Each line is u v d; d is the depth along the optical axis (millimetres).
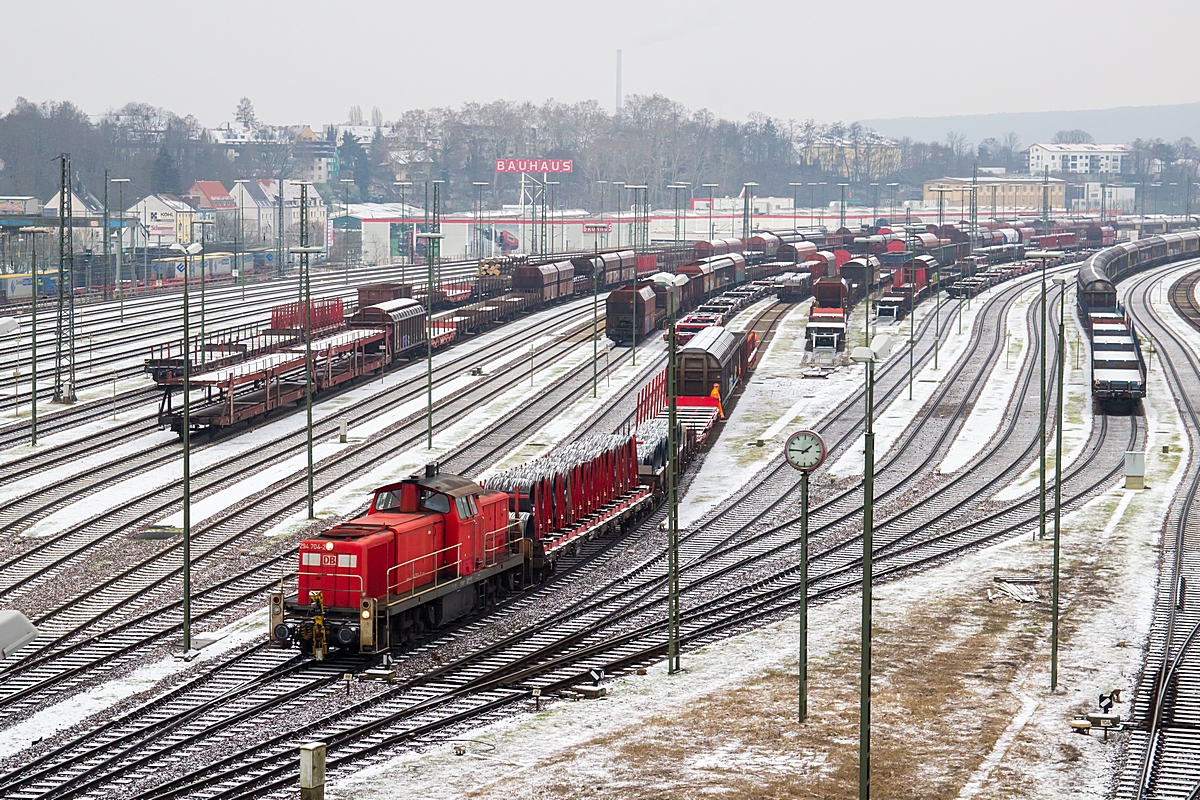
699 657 45250
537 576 54625
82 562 57594
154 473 75500
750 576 56844
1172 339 141000
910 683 42219
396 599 43688
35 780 33469
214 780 32875
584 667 43562
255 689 40938
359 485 73562
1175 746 36906
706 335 103875
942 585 55094
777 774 34156
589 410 97750
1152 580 56000
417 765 34375
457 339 137250
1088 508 70375
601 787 33031
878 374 117500
